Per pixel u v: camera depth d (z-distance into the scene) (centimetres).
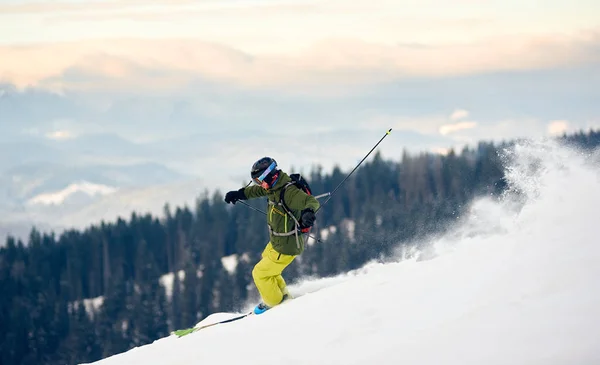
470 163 15800
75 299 15350
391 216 13262
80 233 16550
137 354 1030
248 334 914
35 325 13350
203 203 16262
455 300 751
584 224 849
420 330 698
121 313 12575
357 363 671
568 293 651
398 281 915
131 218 16825
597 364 511
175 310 12744
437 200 13912
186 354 912
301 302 1020
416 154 16825
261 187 1177
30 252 15400
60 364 12788
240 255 13900
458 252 960
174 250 16625
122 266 15788
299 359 740
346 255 11831
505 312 661
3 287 14100
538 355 553
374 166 17050
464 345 621
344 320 820
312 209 1094
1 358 12950
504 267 791
